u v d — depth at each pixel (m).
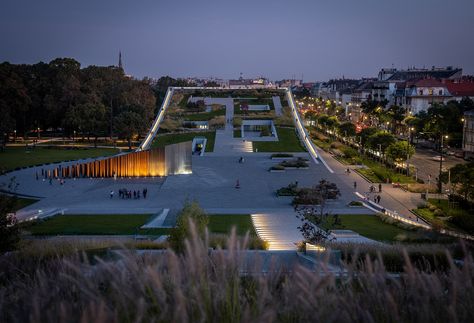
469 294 6.08
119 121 118.19
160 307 5.80
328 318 5.77
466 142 99.44
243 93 141.38
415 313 6.05
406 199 65.94
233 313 5.98
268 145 105.31
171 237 30.09
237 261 6.71
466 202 60.38
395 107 142.62
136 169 81.62
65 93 136.50
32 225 49.59
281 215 55.09
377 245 28.69
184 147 82.31
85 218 53.88
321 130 160.75
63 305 5.71
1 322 6.36
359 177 81.38
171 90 143.62
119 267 6.50
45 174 81.50
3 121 114.50
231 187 73.25
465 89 147.50
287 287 6.21
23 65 155.25
